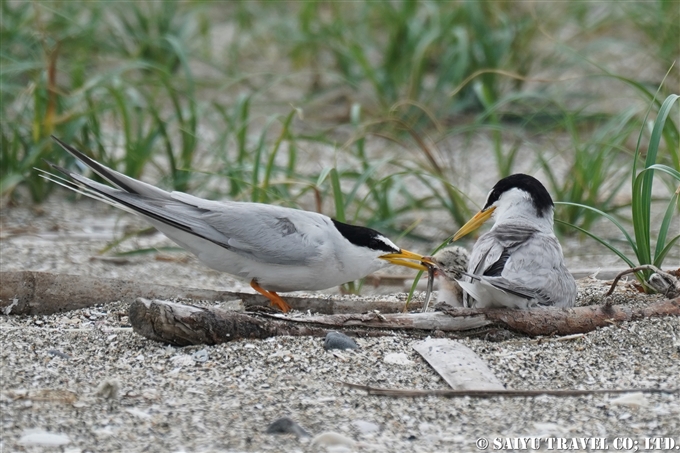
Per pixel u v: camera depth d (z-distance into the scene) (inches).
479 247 342.3
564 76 740.0
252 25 850.1
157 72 655.8
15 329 326.0
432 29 697.0
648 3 745.0
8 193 540.1
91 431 249.0
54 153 541.0
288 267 354.6
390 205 523.5
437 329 322.7
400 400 273.3
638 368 295.7
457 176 559.8
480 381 282.5
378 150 653.9
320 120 706.2
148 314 309.0
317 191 459.5
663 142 547.2
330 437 245.9
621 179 556.1
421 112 673.6
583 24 770.8
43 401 265.9
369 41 761.6
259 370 292.2
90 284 357.1
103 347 311.1
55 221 519.8
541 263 330.0
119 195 347.3
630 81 444.1
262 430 252.5
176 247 467.2
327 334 313.3
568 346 313.0
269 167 455.5
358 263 357.7
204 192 546.0
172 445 242.7
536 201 367.6
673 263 452.1
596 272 412.2
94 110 541.3
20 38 645.3
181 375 288.4
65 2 721.6
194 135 526.6
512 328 321.7
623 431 253.4
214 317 309.7
